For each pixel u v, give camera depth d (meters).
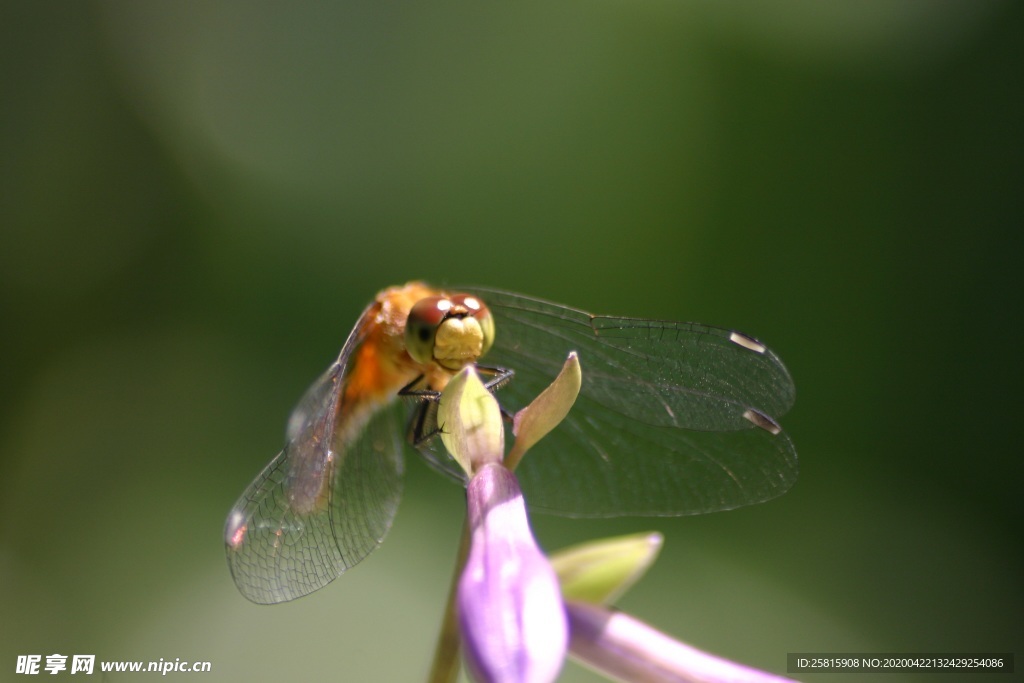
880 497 0.63
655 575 0.61
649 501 0.58
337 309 0.64
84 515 0.62
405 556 0.61
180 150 0.65
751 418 0.58
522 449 0.56
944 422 0.63
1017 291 0.63
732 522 0.62
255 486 0.57
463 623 0.55
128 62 0.65
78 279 0.63
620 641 0.56
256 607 0.61
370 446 0.58
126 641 0.61
